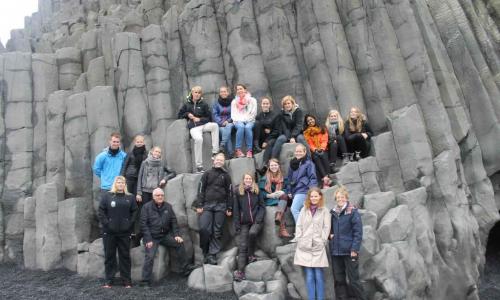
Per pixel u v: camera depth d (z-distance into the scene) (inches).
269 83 673.6
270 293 438.0
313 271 436.1
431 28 664.4
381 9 638.5
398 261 452.4
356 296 434.3
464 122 614.2
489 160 624.4
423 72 606.2
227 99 617.3
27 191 664.4
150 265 486.9
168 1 844.6
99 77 729.0
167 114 667.4
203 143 588.1
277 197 504.1
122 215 481.1
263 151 564.1
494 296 538.0
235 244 520.7
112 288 482.9
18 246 639.1
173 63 701.3
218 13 714.8
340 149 564.7
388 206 503.2
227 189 512.1
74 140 655.1
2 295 476.1
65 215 593.3
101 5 994.7
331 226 443.2
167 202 529.3
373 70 629.0
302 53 671.8
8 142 685.9
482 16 749.3
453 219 536.4
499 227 710.5
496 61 681.6
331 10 657.0
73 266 573.3
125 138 660.1
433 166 553.6
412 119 562.9
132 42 692.1
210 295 458.6
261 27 690.8
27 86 717.9
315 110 642.8
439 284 500.4
